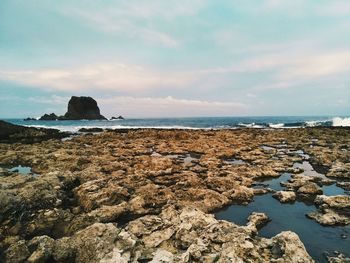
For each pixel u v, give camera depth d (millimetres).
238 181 18359
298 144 37812
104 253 8742
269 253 8852
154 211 13305
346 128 62531
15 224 11375
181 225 10562
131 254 8836
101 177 18281
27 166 24047
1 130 50688
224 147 33156
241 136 46906
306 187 16453
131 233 10188
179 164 24172
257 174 20141
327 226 11711
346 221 11891
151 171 20234
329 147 34094
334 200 13789
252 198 15617
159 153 31438
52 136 50562
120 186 15992
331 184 17984
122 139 44562
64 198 14695
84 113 183125
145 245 9578
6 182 15602
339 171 20562
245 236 9539
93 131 70562
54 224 11680
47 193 14070
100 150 30328
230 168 21562
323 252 9445
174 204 13430
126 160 24750
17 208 12352
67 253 9000
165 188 15953
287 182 18641
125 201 14203
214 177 18125
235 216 13008
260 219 12102
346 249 9688
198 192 15117
